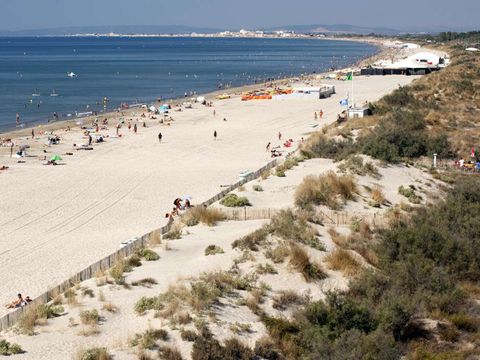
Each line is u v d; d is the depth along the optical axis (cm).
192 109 10988
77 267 3659
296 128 8731
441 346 2503
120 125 9181
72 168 6456
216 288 2806
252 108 10988
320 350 2308
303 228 3562
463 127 7094
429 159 5641
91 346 2398
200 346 2302
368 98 11569
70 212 4916
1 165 6600
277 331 2509
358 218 3856
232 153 7150
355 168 4794
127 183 5809
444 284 2900
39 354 2348
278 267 3111
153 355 2309
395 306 2600
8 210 4984
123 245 3831
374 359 2253
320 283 3005
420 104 8275
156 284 2969
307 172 4944
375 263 3234
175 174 6138
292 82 15738
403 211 4097
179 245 3512
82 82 17038
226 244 3428
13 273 3600
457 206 4009
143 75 19438
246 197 4309
